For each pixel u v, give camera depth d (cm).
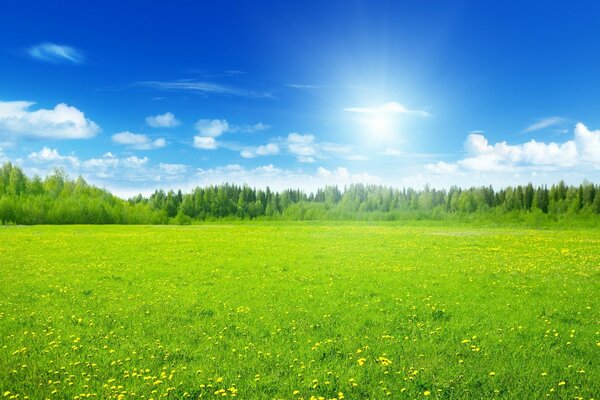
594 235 5928
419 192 17612
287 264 2917
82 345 1312
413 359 1170
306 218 16062
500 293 1950
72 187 15175
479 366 1119
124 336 1402
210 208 18200
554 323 1477
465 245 4150
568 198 14225
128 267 2838
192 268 2775
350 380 1019
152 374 1099
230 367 1139
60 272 2642
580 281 2219
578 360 1144
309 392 989
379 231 7169
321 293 1994
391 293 1967
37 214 11581
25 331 1445
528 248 3859
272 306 1758
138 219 12756
